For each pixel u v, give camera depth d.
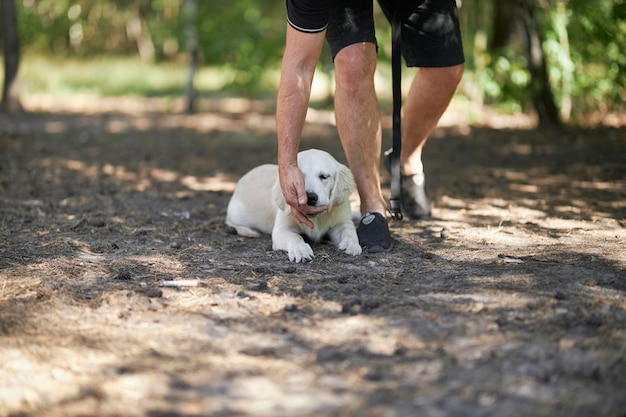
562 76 10.73
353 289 3.76
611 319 3.28
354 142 4.76
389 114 12.97
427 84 4.93
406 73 14.59
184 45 14.66
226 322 3.35
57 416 2.56
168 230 5.17
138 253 4.53
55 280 3.95
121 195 6.54
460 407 2.56
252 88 14.84
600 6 10.30
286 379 2.79
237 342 3.13
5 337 3.19
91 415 2.56
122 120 12.53
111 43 24.50
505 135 10.22
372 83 4.73
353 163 4.81
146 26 23.53
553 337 3.09
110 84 17.91
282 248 4.53
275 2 16.47
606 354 2.92
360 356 2.97
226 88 15.01
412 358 2.94
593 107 11.70
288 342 3.12
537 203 5.98
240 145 9.91
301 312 3.45
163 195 6.58
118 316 3.43
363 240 4.58
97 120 12.48
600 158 8.19
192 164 8.41
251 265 4.25
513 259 4.25
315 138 10.46
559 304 3.47
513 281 3.83
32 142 9.81
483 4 13.37
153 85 18.09
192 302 3.61
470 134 10.44
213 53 14.53
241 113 13.62
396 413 2.53
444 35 4.78
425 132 5.19
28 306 3.56
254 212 5.11
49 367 2.91
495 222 5.30
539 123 10.69
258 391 2.71
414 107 5.07
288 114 4.27
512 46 12.12
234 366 2.90
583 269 4.01
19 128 11.15
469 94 12.67
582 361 2.87
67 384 2.78
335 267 4.18
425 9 4.73
